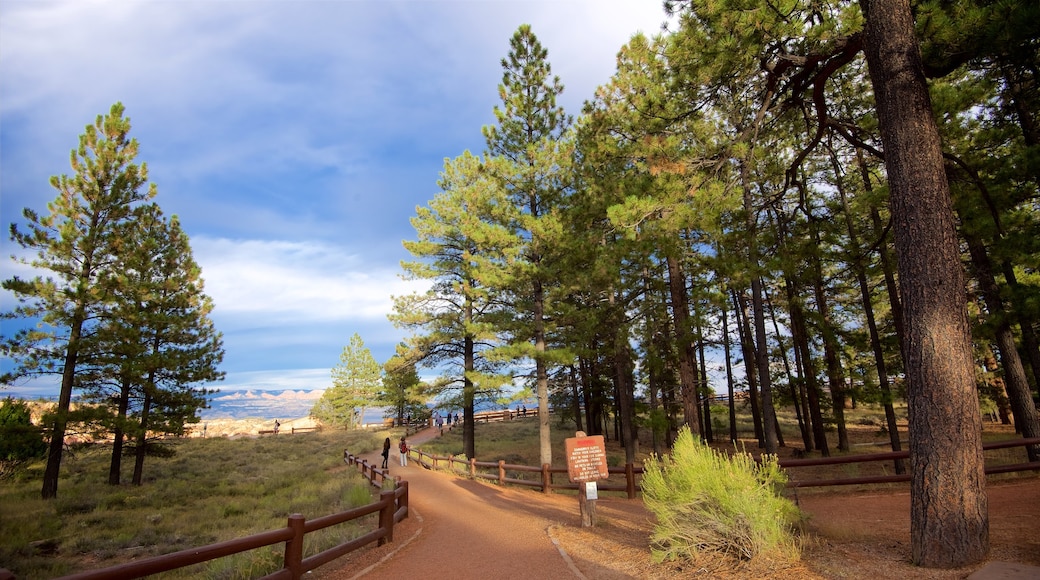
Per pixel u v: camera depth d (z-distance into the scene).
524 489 16.33
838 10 7.37
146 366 20.58
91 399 20.75
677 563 5.84
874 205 12.51
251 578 7.25
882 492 10.64
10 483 20.11
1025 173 10.45
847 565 5.16
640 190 9.66
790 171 9.51
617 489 13.26
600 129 12.88
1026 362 21.62
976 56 7.08
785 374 24.38
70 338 18.95
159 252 23.62
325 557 6.55
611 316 18.47
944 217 5.55
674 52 7.97
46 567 9.62
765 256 11.33
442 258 28.28
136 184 21.41
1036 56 7.23
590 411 31.97
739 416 41.62
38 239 18.70
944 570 4.80
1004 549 5.05
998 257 11.22
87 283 19.20
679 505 6.00
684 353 15.05
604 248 13.98
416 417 52.25
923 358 5.36
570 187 19.98
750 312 25.48
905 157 5.78
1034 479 10.59
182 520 14.51
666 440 28.84
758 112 8.45
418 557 7.73
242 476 24.55
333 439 44.28
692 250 12.46
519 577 6.26
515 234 19.44
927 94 5.93
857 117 12.24
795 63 7.39
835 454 21.14
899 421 33.16
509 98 20.58
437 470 23.69
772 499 5.73
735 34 7.23
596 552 7.06
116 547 11.40
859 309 23.95
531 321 21.05
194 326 23.45
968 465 5.00
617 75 12.26
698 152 8.98
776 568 5.15
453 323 28.47
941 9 6.82
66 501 16.31
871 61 6.27
